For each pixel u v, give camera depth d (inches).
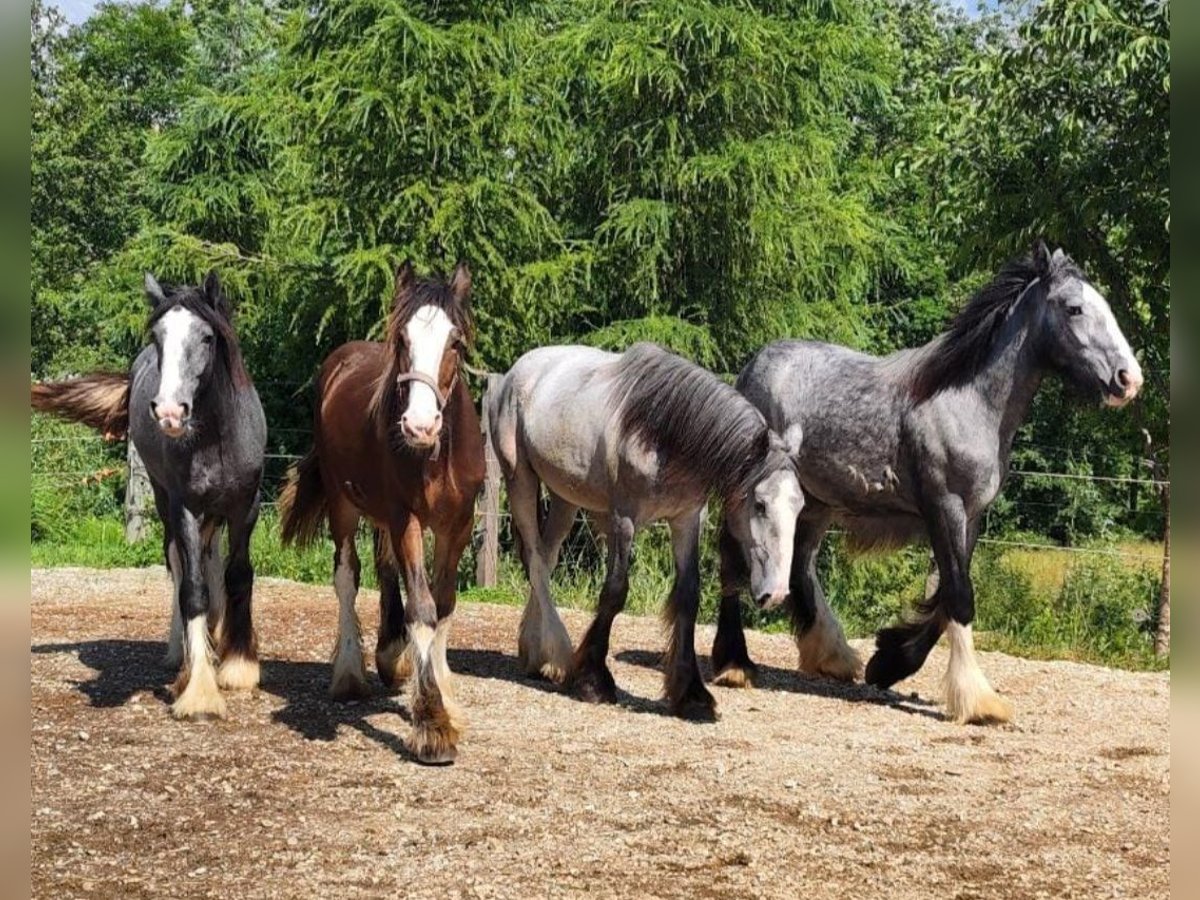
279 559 508.7
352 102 520.1
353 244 559.8
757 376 314.2
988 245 410.6
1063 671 338.6
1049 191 389.1
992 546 491.5
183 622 262.8
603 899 163.3
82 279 893.8
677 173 547.8
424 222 532.7
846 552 320.5
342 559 271.1
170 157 716.7
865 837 192.5
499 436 305.0
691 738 249.0
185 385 233.5
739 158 536.1
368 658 321.1
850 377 298.5
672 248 566.9
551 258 557.9
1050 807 212.2
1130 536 685.3
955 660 279.0
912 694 307.1
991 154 405.4
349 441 250.7
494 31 547.5
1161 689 317.1
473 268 539.8
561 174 582.6
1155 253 384.5
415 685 226.8
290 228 572.4
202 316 241.3
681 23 526.6
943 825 200.2
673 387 258.5
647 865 176.1
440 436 224.1
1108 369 263.9
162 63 1048.2
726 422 252.7
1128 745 259.4
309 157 558.3
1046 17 390.9
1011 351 276.1
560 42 559.8
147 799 201.3
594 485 275.4
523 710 267.3
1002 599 435.8
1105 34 368.2
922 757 243.3
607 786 213.8
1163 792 223.3
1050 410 676.7
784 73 559.8
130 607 397.4
